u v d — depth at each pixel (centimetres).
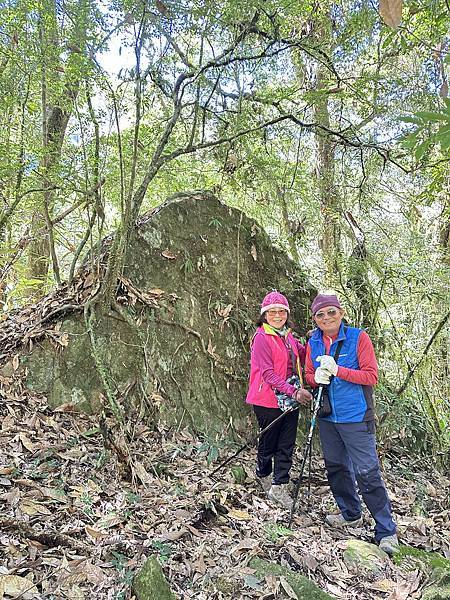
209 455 402
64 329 430
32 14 386
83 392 418
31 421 378
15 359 416
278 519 351
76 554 254
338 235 623
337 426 359
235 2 397
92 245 442
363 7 380
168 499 329
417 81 480
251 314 523
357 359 360
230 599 246
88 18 374
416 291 544
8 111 435
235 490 371
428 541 365
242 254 537
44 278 591
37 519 274
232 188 570
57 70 410
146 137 483
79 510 293
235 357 504
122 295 450
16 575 227
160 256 482
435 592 271
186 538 290
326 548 320
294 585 259
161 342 460
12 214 479
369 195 592
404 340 547
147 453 392
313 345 378
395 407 509
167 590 234
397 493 454
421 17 388
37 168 435
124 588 236
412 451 547
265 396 389
